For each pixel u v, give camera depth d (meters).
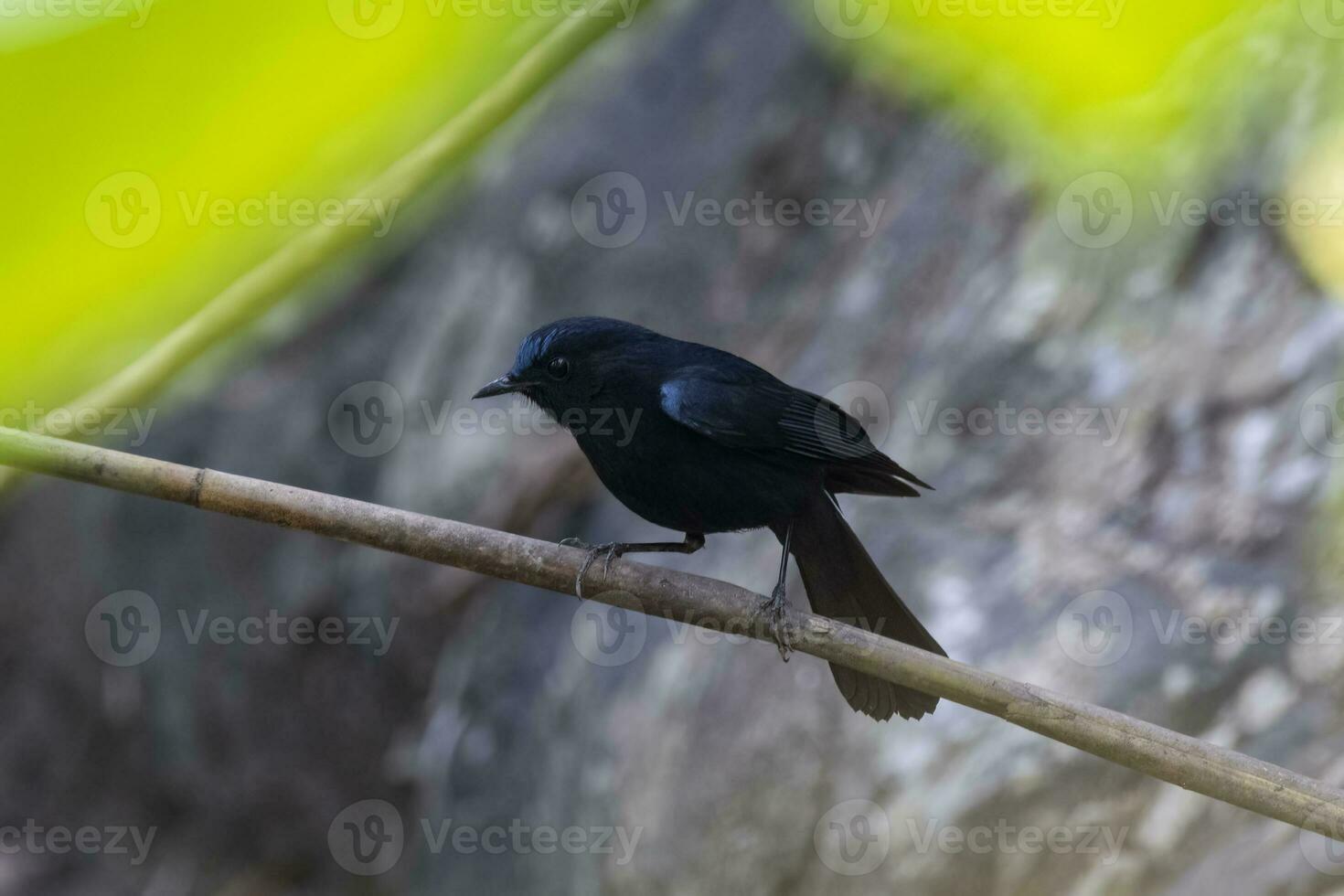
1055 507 11.61
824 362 14.59
